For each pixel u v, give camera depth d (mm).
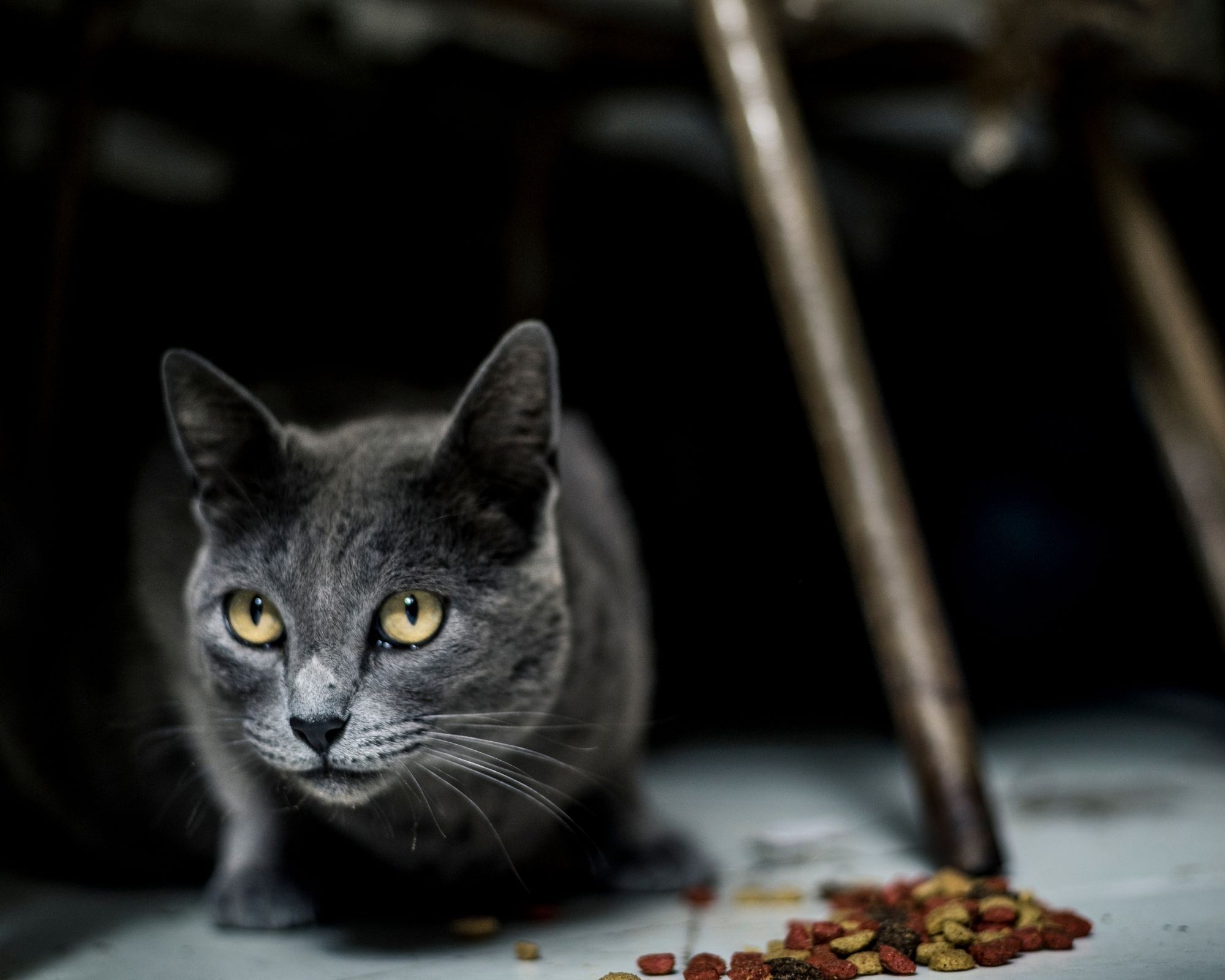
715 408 1176
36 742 670
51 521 721
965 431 1237
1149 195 908
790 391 1181
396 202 999
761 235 694
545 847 628
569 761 614
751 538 1172
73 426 842
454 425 575
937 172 1046
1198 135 988
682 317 1155
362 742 552
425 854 603
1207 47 888
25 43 786
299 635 559
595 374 1143
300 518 572
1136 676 1250
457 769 582
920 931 550
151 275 940
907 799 790
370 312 1018
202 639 579
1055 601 1262
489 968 549
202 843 665
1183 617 1218
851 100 859
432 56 864
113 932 597
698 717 1152
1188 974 513
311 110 905
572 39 807
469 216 1016
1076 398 1227
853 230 1083
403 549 568
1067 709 1121
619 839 651
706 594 1158
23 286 776
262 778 600
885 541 665
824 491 1189
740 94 698
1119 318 811
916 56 804
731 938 573
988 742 970
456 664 568
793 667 1218
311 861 613
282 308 990
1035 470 1248
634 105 908
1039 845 675
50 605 684
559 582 596
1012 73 805
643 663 692
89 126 758
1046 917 556
